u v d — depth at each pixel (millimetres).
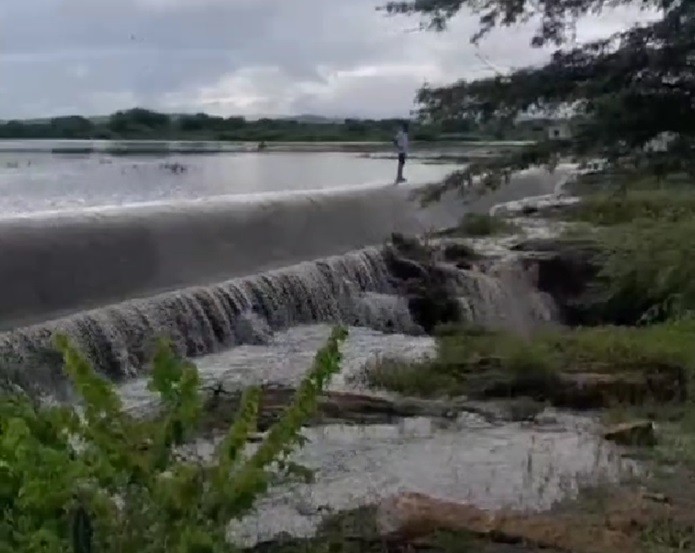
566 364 11508
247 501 3996
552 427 9836
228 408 9086
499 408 10297
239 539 6684
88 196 27719
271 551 6594
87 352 11203
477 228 19625
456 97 8258
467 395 10766
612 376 10969
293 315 14750
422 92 14719
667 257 11383
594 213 18938
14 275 12172
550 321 16750
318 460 8609
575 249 17328
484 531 6891
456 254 17766
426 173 36375
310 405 4191
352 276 16312
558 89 8031
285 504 7418
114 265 13430
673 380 10992
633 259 11867
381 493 7848
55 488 3637
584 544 6762
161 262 14102
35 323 11336
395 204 21375
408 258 17250
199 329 12898
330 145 63219
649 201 14812
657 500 7723
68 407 4387
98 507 3738
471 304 16438
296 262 16125
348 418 9922
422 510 7066
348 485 8023
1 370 9781
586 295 16516
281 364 12328
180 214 15992
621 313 15477
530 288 17125
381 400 10250
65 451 3855
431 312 16391
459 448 9102
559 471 8492
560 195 23812
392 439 9273
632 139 8023
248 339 13562
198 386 4078
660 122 7887
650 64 7891
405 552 6703
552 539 6824
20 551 3578
